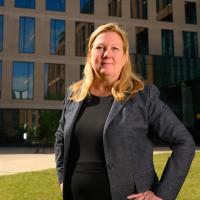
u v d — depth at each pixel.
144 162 2.30
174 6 40.56
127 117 2.30
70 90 2.77
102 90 2.57
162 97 36.06
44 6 37.09
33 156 20.94
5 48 35.81
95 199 2.30
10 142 34.66
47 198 7.89
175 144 2.31
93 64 2.58
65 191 2.47
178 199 7.43
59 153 2.76
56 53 37.06
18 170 13.55
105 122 2.36
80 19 37.84
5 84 35.50
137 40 38.91
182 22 40.56
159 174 10.30
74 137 2.45
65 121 2.61
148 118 2.40
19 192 8.59
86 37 38.00
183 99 36.56
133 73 2.59
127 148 2.25
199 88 35.25
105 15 38.50
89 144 2.37
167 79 36.81
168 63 37.09
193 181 9.34
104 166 2.31
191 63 37.91
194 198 7.51
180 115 36.16
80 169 2.37
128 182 2.22
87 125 2.40
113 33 2.61
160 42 39.62
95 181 2.30
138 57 36.34
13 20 36.25
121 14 38.94
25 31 36.47
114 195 2.22
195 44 40.69
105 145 2.27
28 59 36.25
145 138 2.36
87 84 2.57
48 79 36.56
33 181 10.13
